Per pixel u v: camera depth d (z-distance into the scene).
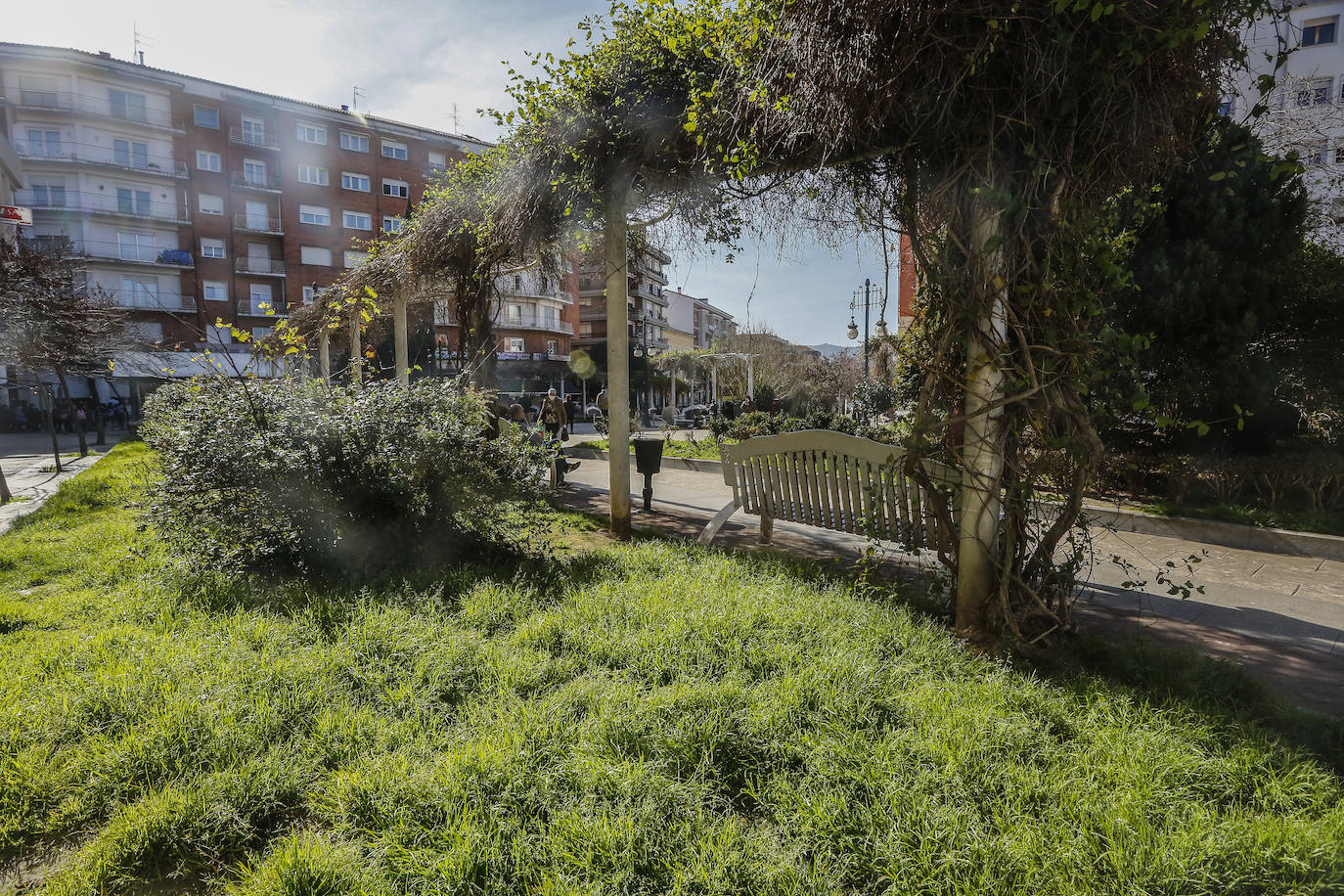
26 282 13.56
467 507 5.09
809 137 3.96
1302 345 8.42
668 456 14.34
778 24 3.31
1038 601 3.60
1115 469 3.83
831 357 44.34
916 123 3.35
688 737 2.53
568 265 8.50
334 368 20.27
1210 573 5.59
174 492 4.70
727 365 40.75
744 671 3.09
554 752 2.47
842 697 2.80
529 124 5.91
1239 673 3.17
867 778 2.32
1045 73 2.86
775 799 2.29
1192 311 8.08
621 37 5.14
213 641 3.45
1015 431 3.50
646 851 2.01
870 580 4.62
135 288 41.81
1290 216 8.16
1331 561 6.00
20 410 32.62
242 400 5.00
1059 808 2.17
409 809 2.17
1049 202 3.21
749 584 4.37
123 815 2.18
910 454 3.78
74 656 3.26
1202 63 2.96
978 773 2.35
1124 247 3.43
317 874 1.92
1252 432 8.84
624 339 6.48
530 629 3.57
